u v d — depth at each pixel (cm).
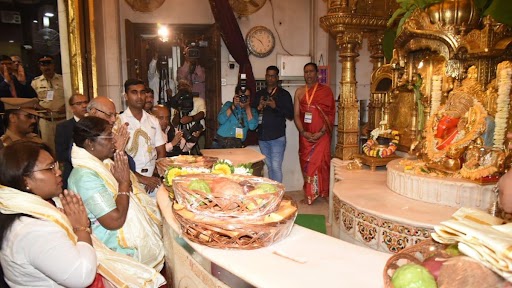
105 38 513
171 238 178
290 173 622
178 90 517
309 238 145
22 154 153
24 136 338
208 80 587
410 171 277
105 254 182
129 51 538
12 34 461
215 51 562
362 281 115
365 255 132
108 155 206
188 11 574
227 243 134
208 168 221
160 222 242
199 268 146
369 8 406
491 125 255
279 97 543
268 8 594
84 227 166
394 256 114
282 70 592
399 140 383
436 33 296
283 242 142
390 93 390
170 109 519
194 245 141
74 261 146
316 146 515
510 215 150
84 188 193
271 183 157
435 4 302
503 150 245
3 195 150
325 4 577
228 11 546
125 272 183
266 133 543
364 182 321
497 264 95
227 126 520
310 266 124
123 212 197
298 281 114
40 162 155
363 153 382
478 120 256
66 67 432
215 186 151
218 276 134
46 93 453
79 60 428
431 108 305
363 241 253
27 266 146
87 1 438
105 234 203
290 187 625
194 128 470
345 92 416
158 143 334
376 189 297
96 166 199
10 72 427
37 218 149
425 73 334
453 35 290
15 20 457
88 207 194
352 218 263
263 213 138
